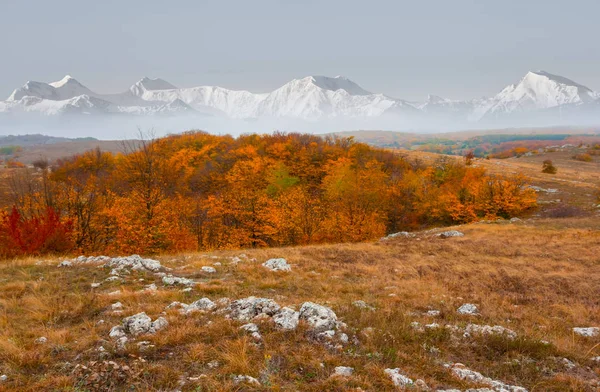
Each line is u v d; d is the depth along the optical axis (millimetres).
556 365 8148
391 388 6316
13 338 7664
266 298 11297
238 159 88938
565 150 183250
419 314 11648
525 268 21078
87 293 11500
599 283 17797
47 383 5977
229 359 6910
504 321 11539
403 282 16328
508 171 105938
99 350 7266
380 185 67562
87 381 5996
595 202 62375
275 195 61781
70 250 24484
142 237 33219
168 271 15406
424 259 23031
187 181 75438
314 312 9594
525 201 59938
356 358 7543
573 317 12656
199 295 11938
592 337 10508
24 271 13961
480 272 19812
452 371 7348
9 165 127625
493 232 36562
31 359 6746
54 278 13133
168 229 35125
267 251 23781
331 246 27984
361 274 17734
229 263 17828
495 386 6832
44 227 23156
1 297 10750
